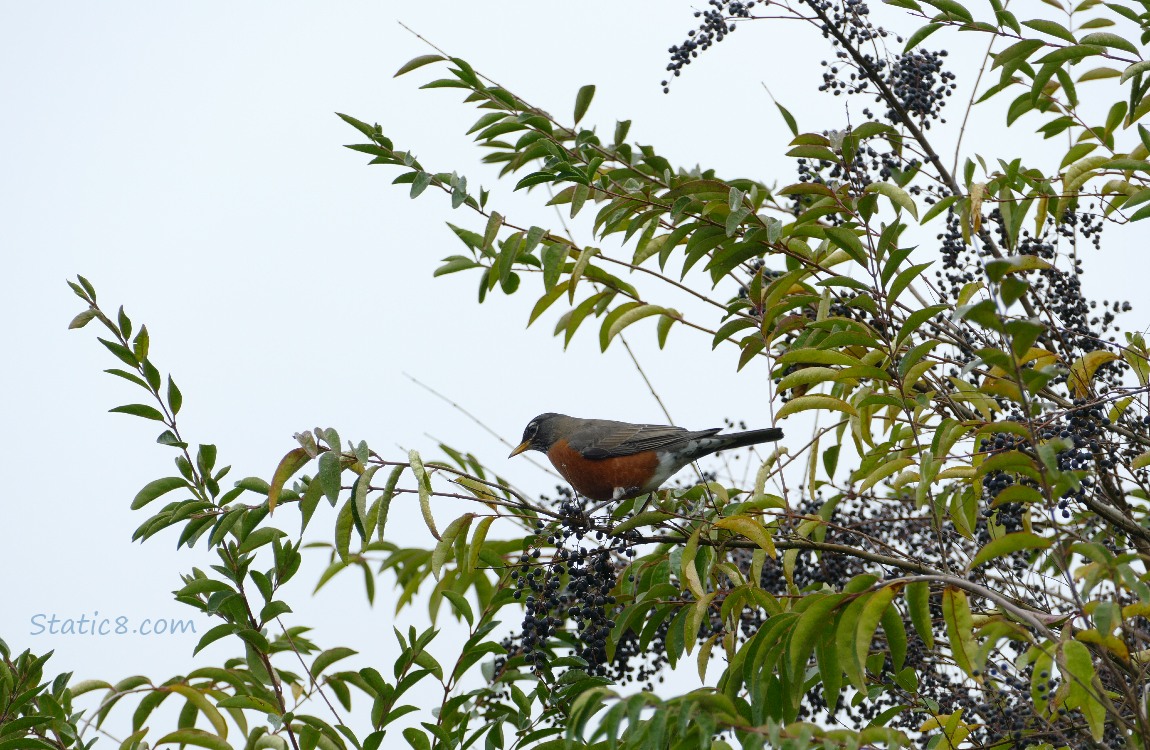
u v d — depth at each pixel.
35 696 9.14
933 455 8.51
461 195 9.88
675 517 9.18
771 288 9.72
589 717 6.64
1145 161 9.76
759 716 7.20
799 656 7.32
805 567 10.91
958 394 9.11
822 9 10.55
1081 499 8.89
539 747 9.05
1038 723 8.73
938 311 8.28
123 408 9.19
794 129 11.05
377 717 9.39
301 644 10.64
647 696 6.53
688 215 10.30
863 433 10.17
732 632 8.77
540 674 9.26
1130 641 8.43
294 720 8.79
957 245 10.25
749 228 9.76
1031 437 6.94
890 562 9.31
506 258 9.88
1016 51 9.76
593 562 9.24
